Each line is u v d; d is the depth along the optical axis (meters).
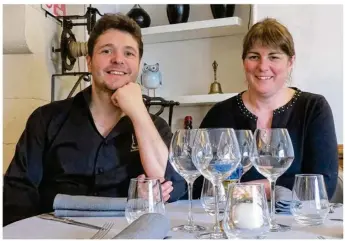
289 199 0.90
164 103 2.32
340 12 2.11
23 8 2.03
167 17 2.52
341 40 2.11
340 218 0.83
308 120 1.37
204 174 0.75
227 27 2.27
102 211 0.85
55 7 2.42
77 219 0.84
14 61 2.14
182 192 1.14
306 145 1.36
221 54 2.46
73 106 1.28
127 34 1.31
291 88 1.52
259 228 0.60
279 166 0.81
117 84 1.26
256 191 0.62
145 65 2.46
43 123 1.26
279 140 0.81
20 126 2.13
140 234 0.58
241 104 1.51
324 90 2.13
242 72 2.41
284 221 0.81
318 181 0.78
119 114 1.29
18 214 1.13
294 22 2.18
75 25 2.34
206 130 0.75
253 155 0.83
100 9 2.64
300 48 2.17
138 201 0.74
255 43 1.41
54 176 1.23
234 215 0.61
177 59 2.56
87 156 1.21
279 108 1.43
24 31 2.03
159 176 1.13
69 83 2.54
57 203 0.86
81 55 2.29
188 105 2.48
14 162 1.21
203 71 2.50
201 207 1.00
